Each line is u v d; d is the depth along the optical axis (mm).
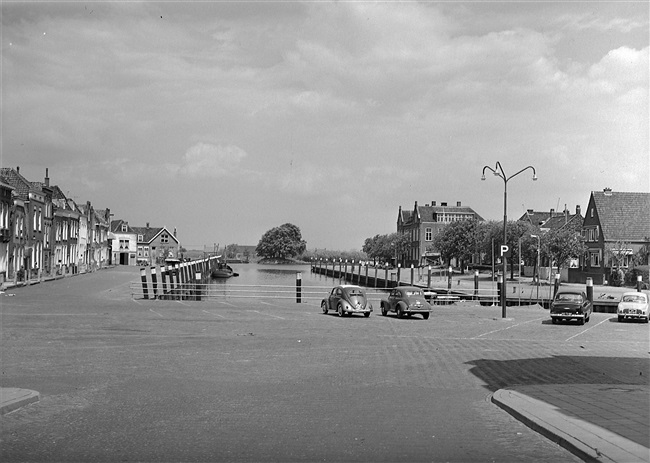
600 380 15258
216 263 142875
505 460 7996
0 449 8391
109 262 149875
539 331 30594
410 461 7906
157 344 22016
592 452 7973
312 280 113312
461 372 16266
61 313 34781
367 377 15328
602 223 79312
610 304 49062
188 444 8680
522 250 74500
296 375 15578
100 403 11727
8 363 17062
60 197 89688
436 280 83000
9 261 60406
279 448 8477
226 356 19109
